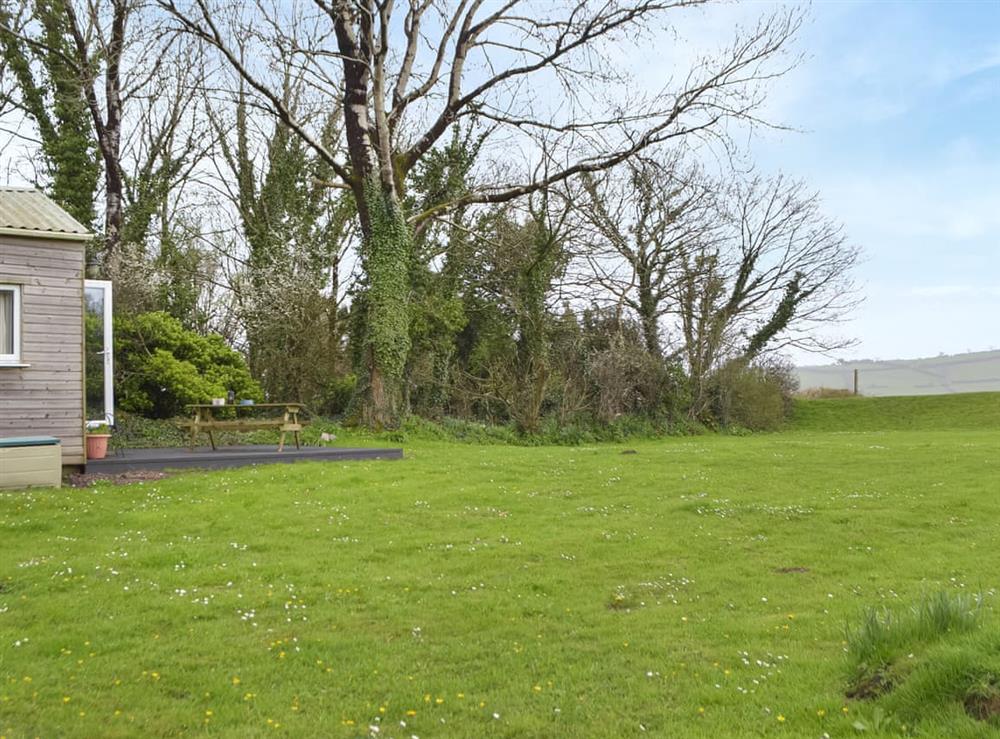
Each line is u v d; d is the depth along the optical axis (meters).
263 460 17.77
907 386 53.56
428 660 6.50
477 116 30.00
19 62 28.75
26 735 4.96
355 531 11.59
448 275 35.00
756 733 4.84
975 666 4.78
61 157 28.78
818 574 9.30
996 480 16.16
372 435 24.89
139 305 26.05
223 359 25.30
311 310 28.34
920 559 9.86
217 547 10.37
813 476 17.34
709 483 16.28
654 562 9.86
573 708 5.43
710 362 39.75
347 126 25.89
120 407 23.06
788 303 45.31
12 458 13.80
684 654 6.50
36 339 15.20
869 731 4.62
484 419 33.59
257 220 33.31
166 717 5.30
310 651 6.67
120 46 24.83
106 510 12.34
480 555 10.18
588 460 20.48
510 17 25.94
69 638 6.87
